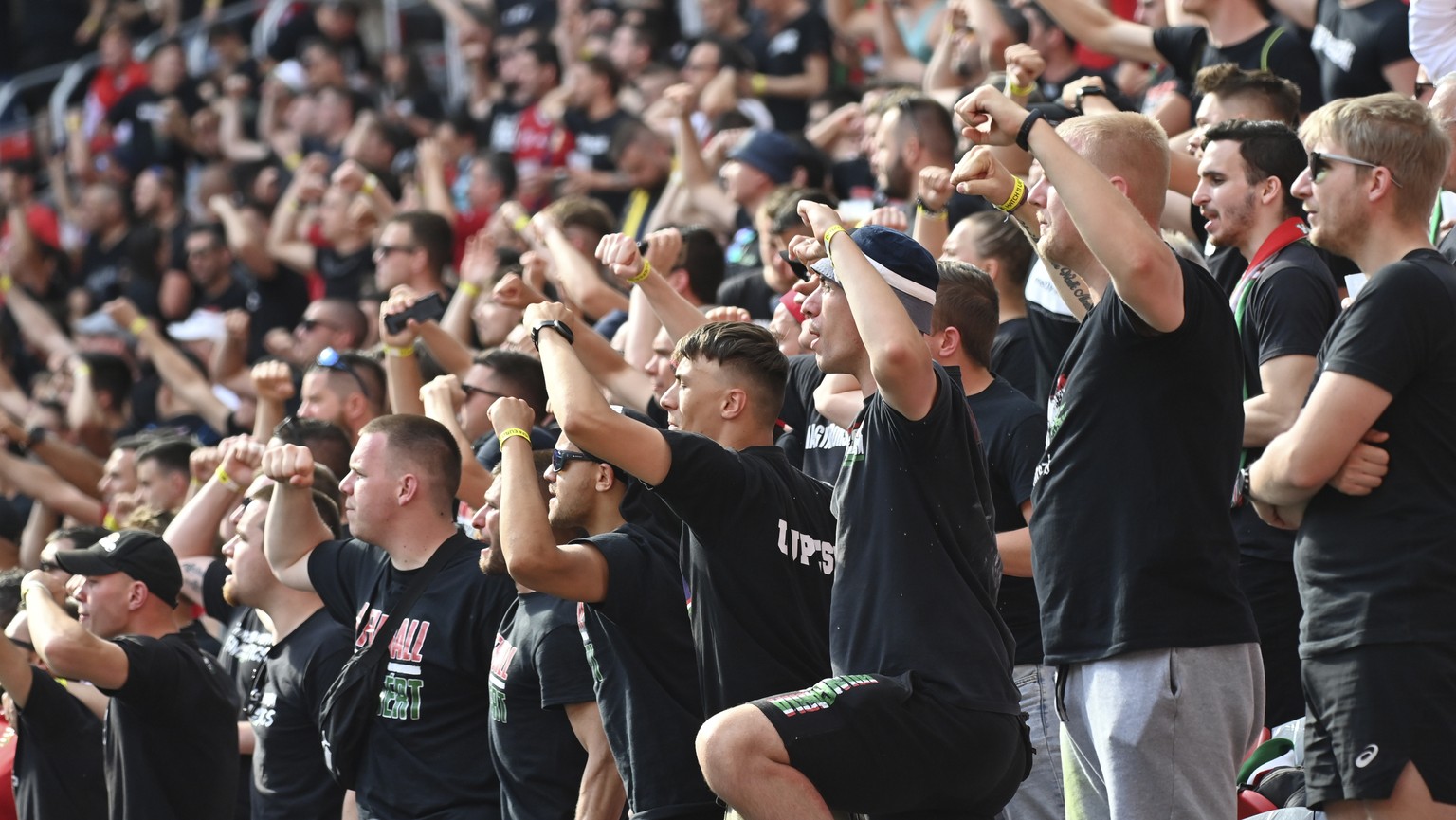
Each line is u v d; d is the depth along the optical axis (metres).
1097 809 14.14
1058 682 13.98
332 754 17.80
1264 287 16.64
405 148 43.19
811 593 14.38
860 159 31.91
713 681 14.27
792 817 12.43
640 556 14.93
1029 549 16.30
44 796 20.23
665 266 20.50
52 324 43.97
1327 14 22.66
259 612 21.36
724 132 32.06
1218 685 13.28
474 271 27.48
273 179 44.66
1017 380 19.58
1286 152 16.89
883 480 13.21
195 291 42.72
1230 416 13.38
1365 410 13.09
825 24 40.19
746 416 14.84
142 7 61.25
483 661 17.52
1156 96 26.44
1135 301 12.79
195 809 18.84
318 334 30.92
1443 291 13.28
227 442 22.88
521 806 16.38
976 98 13.32
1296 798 16.11
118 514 27.25
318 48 49.19
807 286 18.67
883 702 12.66
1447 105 16.00
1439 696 12.88
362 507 18.06
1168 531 13.17
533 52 43.59
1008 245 19.73
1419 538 13.05
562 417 13.52
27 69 62.47
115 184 48.28
